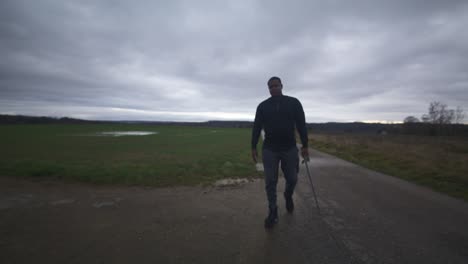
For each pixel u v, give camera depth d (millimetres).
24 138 25484
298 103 2934
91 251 2225
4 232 2645
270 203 2842
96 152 12414
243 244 2377
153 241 2439
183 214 3252
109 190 4570
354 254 2197
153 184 5035
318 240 2469
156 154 11516
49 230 2701
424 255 2186
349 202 3824
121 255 2156
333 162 8828
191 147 16438
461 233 2668
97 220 3016
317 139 24875
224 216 3174
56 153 11617
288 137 2906
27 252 2197
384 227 2822
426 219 3082
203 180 5457
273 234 2607
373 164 7977
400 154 10266
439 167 6863
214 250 2256
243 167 7176
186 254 2180
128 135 35750
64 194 4273
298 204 3730
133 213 3283
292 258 2119
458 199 4020
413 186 4977
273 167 2916
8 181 5254
